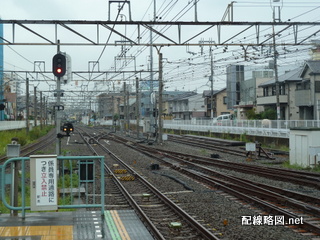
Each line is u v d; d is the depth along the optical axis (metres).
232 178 14.27
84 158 7.62
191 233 7.68
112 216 7.83
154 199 11.30
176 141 39.19
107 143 37.91
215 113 62.47
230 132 37.69
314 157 17.73
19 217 7.66
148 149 29.42
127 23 13.93
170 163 19.84
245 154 24.59
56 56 12.83
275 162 20.61
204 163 20.47
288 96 38.56
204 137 40.16
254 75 54.62
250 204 10.16
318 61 37.47
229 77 55.81
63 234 6.61
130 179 15.18
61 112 14.26
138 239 6.45
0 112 52.34
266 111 42.91
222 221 8.50
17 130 50.22
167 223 8.41
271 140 29.70
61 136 14.27
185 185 13.37
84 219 7.57
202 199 11.02
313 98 36.62
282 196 10.36
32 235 6.54
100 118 109.38
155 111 36.75
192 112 68.06
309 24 14.59
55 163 7.31
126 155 25.45
